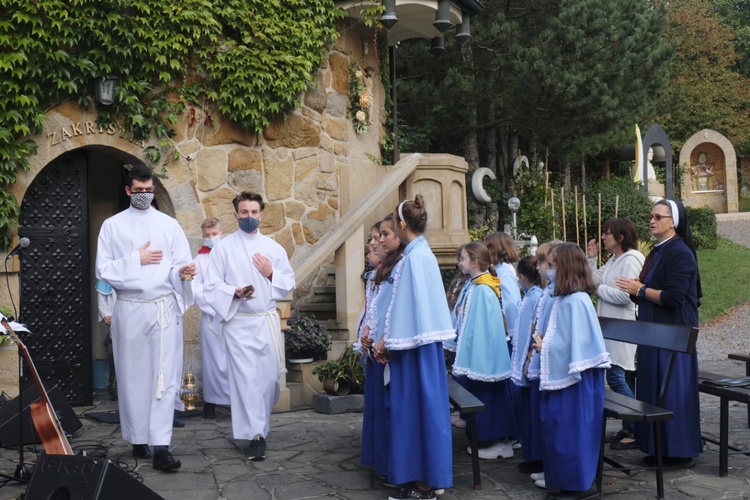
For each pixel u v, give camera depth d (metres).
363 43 9.52
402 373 4.17
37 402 4.32
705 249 20.22
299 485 4.55
